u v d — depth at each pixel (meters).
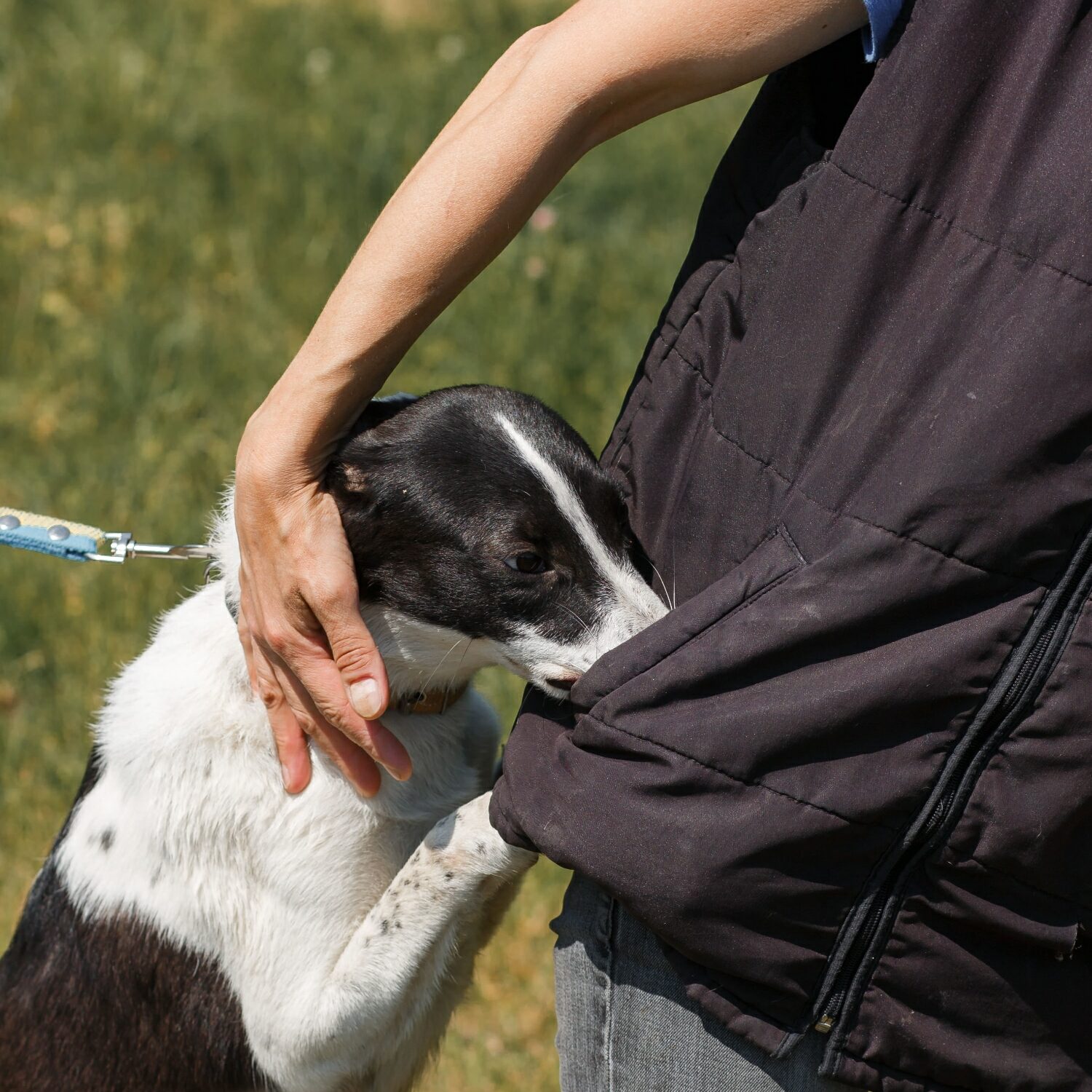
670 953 2.48
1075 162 2.20
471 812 3.11
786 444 2.45
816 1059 2.46
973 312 2.27
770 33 2.37
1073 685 2.24
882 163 2.34
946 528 2.24
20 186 9.27
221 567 3.33
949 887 2.32
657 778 2.34
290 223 9.07
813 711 2.28
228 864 3.21
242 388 7.20
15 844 4.81
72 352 7.41
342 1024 3.14
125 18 12.52
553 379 7.03
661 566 2.78
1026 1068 2.43
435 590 3.07
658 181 9.88
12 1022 3.49
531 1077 4.23
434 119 10.66
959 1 2.28
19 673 5.41
